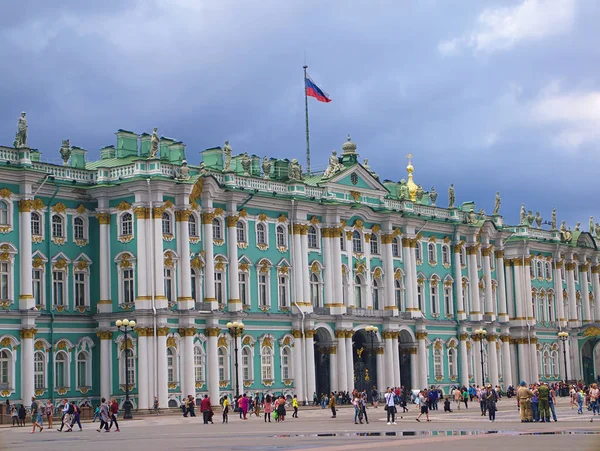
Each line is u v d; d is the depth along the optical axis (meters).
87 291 93.38
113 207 93.25
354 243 112.25
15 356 86.38
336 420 77.38
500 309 134.12
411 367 117.88
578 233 150.12
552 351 142.50
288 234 105.44
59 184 91.00
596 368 149.75
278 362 102.75
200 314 94.62
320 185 109.12
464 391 98.94
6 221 87.06
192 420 80.81
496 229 132.88
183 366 93.12
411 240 118.50
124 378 91.50
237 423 75.06
